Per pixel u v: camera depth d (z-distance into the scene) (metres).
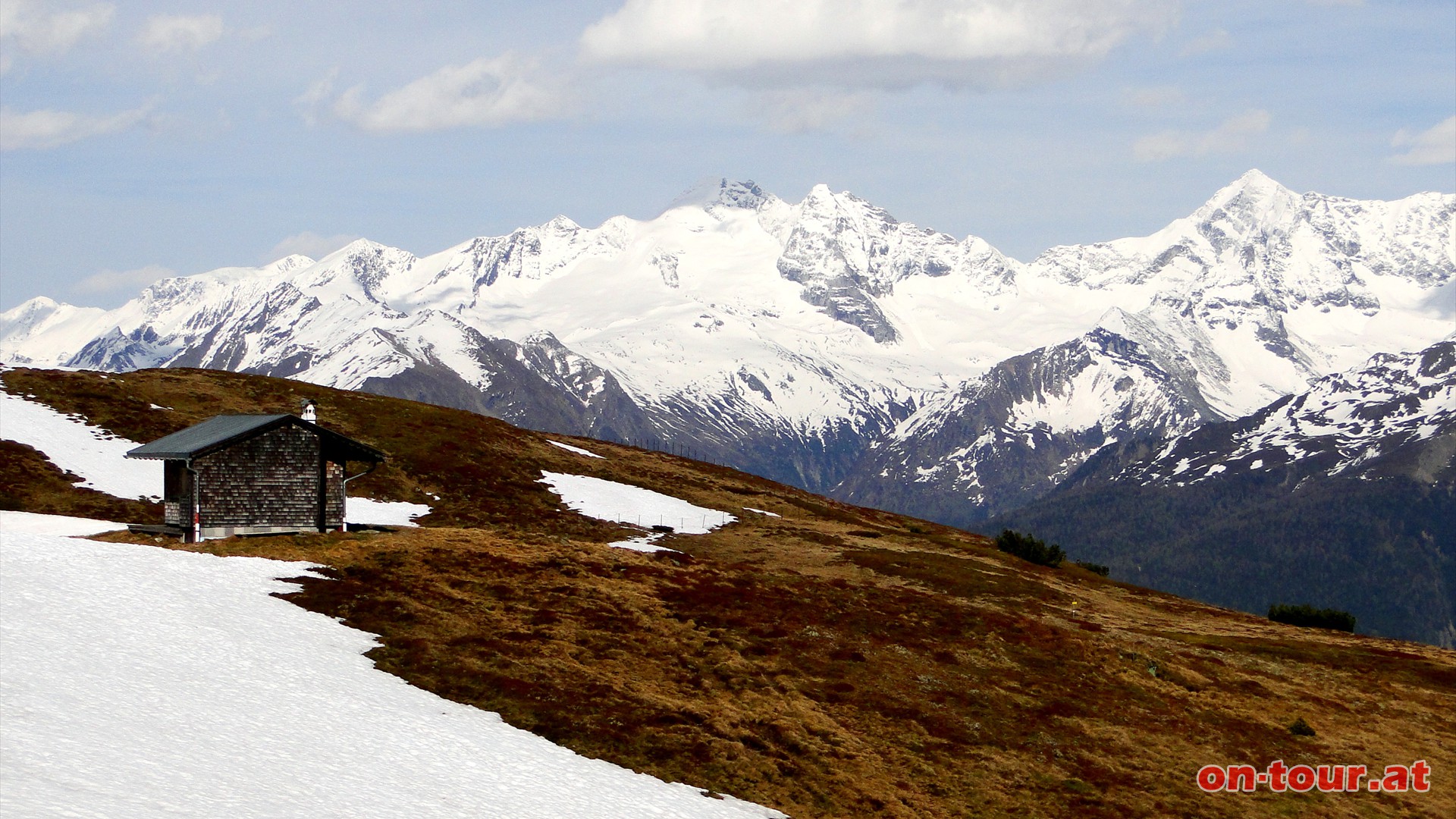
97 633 57.47
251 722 50.69
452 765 51.00
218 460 86.00
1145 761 67.81
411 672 62.06
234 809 40.53
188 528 85.88
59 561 67.44
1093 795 62.22
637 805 51.09
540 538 96.31
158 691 51.88
